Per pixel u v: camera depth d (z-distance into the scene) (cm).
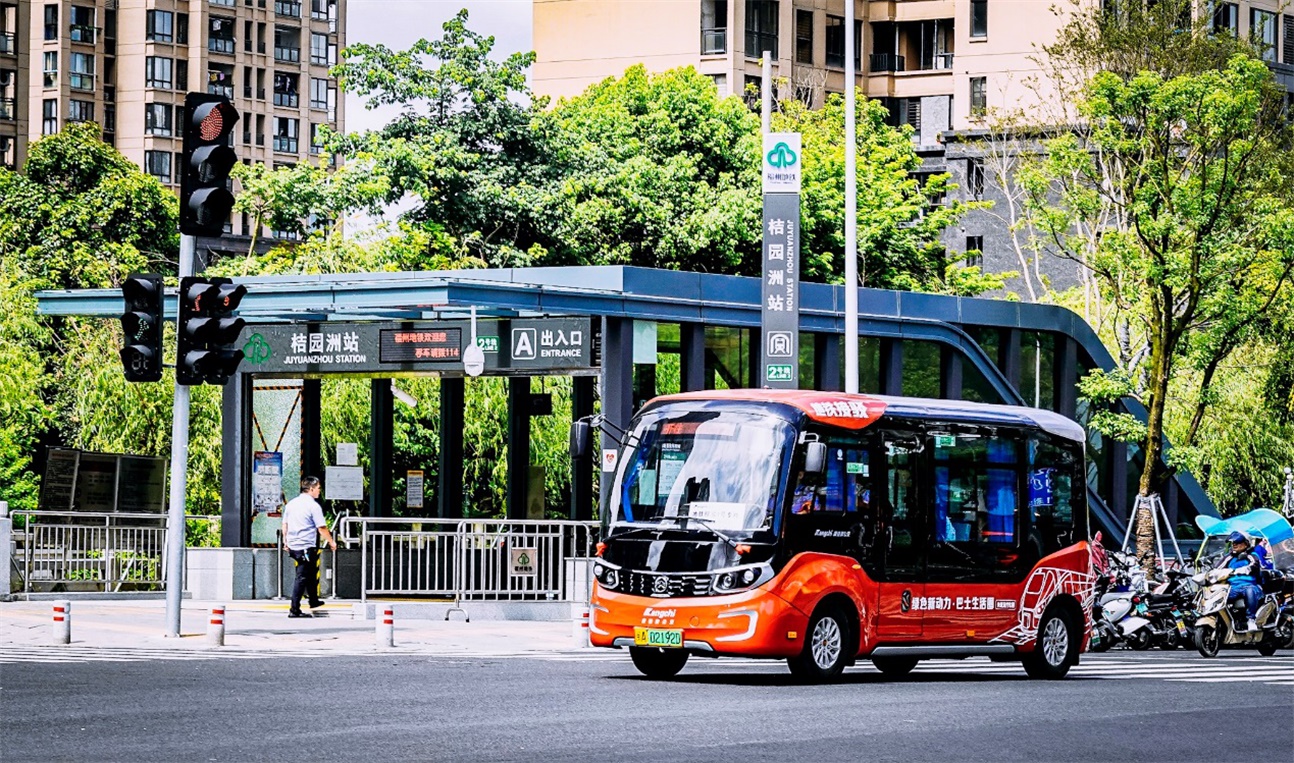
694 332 3834
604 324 3641
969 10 9019
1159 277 4272
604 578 2320
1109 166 5069
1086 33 6072
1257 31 5919
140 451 5188
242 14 12575
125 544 3797
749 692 2091
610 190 6394
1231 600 3111
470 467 4969
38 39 12038
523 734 1588
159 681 2042
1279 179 4366
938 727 1725
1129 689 2270
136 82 12206
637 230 6425
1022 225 6712
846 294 3778
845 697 2044
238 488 3844
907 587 2370
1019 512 2531
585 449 2348
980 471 2486
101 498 3884
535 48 9319
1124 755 1550
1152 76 4256
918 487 2402
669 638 2252
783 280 3644
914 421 2411
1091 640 3195
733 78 8869
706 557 2244
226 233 10319
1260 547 3319
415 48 6247
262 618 3231
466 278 3609
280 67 12825
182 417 2705
